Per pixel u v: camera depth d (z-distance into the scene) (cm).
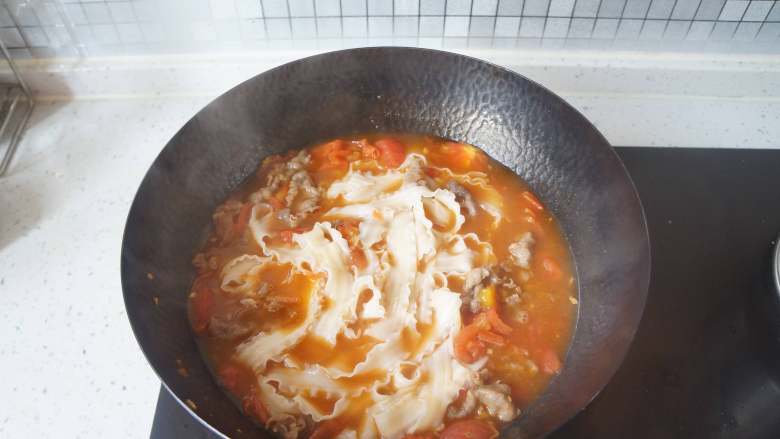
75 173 44
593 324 35
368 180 41
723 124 47
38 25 45
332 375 33
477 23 46
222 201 41
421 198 40
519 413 33
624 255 35
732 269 39
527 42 47
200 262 38
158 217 36
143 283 34
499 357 35
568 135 39
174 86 49
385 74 42
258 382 33
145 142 46
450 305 35
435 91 42
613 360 31
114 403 34
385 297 36
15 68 46
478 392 33
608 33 47
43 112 48
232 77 48
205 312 36
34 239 41
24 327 37
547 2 44
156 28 46
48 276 39
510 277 38
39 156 45
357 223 40
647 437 32
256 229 39
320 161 43
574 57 48
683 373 35
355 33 47
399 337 35
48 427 33
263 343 35
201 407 31
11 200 43
